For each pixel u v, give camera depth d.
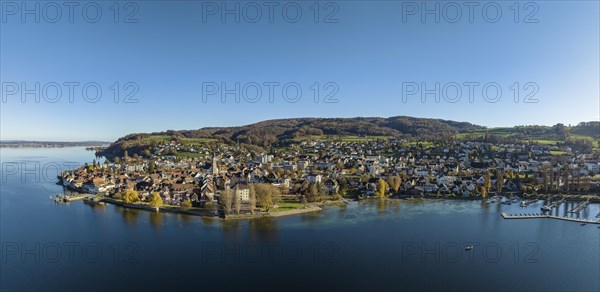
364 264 119.50
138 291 99.81
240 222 169.88
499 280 108.31
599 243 142.62
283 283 105.06
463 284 105.62
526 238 148.75
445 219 179.00
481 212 195.88
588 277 110.69
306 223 169.12
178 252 128.62
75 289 100.69
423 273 112.38
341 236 148.50
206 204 192.25
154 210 193.00
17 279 106.56
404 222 172.12
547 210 195.50
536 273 113.38
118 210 195.12
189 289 101.06
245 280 106.88
